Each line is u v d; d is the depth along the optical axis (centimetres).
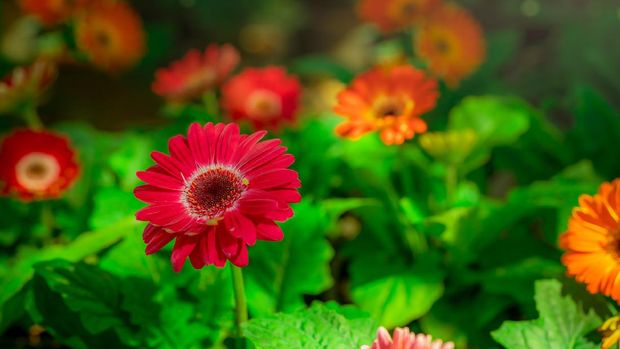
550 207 108
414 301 103
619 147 117
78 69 168
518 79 148
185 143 90
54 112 163
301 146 116
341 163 114
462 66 124
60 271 98
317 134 116
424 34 123
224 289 99
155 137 116
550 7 150
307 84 183
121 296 100
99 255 108
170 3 203
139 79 171
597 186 105
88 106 165
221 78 119
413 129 99
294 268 102
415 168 114
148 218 86
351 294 105
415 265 106
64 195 116
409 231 108
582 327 93
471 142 103
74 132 124
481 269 109
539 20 151
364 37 206
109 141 122
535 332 93
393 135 99
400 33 158
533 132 118
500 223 106
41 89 112
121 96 168
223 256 85
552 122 141
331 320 92
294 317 92
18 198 110
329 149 114
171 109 126
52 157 110
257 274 102
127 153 116
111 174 118
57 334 99
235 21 209
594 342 92
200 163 89
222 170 89
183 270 100
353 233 122
